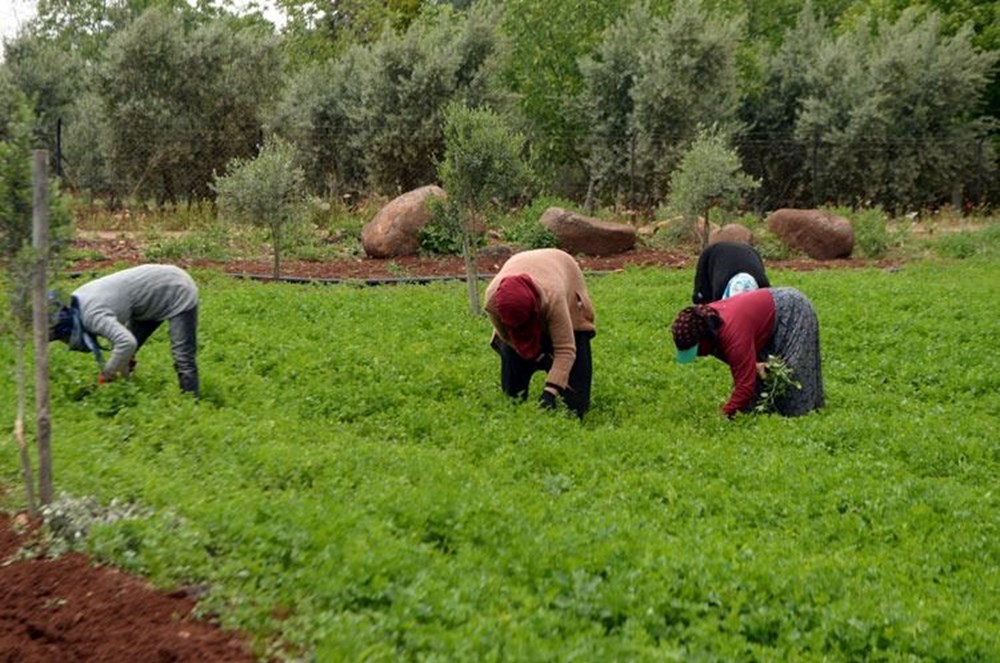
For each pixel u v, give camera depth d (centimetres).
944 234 2441
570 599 520
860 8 3953
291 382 1007
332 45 3800
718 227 2189
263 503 602
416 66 2375
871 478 757
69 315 847
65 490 637
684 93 2609
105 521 585
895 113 2997
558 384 892
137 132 2253
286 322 1277
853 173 2914
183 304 909
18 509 613
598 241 2034
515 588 526
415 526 603
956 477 795
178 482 651
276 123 2377
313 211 2027
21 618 482
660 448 819
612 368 1112
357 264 1877
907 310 1467
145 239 1958
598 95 2759
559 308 881
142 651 454
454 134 1370
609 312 1417
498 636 464
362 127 2431
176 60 2275
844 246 2139
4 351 1068
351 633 463
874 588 560
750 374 919
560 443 823
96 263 1702
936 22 3130
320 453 736
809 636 502
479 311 1366
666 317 1389
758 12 3925
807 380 944
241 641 466
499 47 2494
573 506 680
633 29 2786
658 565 557
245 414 881
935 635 505
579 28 3062
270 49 2377
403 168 2409
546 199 2305
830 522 674
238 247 1938
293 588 508
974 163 3005
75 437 752
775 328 944
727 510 692
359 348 1115
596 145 2759
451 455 790
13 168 587
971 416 969
